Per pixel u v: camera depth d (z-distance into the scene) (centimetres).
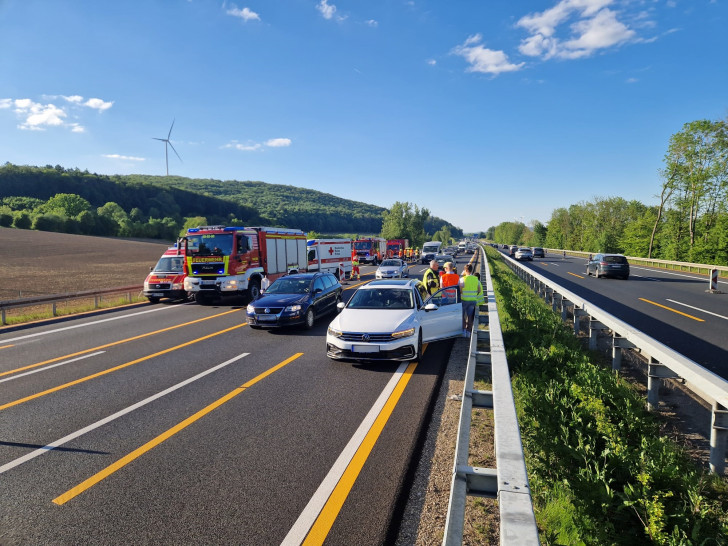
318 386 668
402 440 478
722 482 377
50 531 331
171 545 313
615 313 1289
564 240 8644
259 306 1081
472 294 988
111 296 2083
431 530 326
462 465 287
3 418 554
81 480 404
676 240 4422
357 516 345
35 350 933
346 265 2942
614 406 505
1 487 394
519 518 202
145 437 495
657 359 536
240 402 602
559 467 386
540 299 1609
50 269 3806
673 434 504
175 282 1686
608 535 298
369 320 776
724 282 2295
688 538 298
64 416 559
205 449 463
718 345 884
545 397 522
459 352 880
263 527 333
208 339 1022
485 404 423
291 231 1958
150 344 976
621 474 367
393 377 711
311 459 438
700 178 3975
